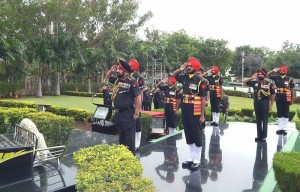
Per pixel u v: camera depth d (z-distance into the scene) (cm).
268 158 611
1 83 2667
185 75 543
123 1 3534
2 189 368
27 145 410
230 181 480
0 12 2312
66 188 386
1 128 695
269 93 745
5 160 372
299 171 337
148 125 838
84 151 388
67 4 2977
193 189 445
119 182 288
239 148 688
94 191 269
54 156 445
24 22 2702
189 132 536
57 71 2933
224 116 1246
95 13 3388
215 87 949
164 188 447
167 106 887
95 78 3634
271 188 458
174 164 562
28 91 3017
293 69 4762
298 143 758
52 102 2359
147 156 612
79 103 2292
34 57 2584
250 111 1465
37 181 398
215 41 4709
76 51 2795
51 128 557
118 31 3578
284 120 859
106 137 788
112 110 884
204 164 566
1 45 2133
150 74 3709
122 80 544
